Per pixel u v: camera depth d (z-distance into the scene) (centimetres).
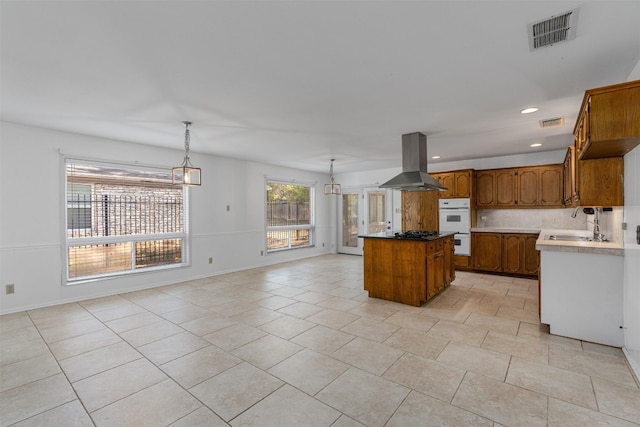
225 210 603
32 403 197
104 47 200
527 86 266
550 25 179
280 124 377
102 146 442
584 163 292
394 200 763
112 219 461
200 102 301
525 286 486
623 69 235
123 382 220
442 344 280
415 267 390
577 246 285
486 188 602
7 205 367
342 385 216
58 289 403
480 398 200
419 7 162
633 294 241
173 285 503
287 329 317
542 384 216
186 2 156
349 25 178
